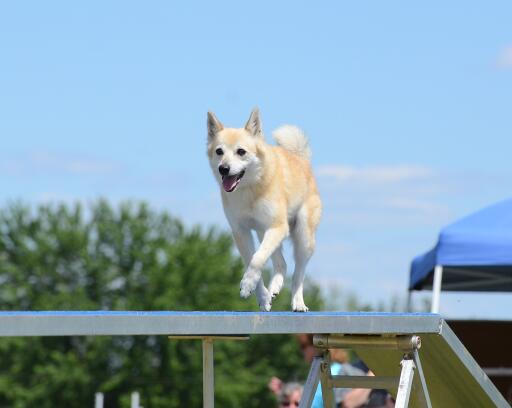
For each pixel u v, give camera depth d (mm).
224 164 8508
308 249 9164
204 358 6984
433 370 7992
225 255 62562
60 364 54625
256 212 8633
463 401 8336
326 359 7523
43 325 5262
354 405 10945
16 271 61969
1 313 5309
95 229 63969
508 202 12695
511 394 13375
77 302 59406
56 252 62562
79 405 54719
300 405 7242
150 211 64562
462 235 12180
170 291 58531
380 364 8273
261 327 6254
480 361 14008
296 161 9258
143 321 5652
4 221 63250
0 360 55406
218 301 59219
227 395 55125
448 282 15445
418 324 7047
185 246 61000
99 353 55469
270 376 59219
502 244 11945
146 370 55750
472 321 14117
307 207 9180
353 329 6715
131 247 62719
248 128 8773
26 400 54000
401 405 6820
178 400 55938
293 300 9047
